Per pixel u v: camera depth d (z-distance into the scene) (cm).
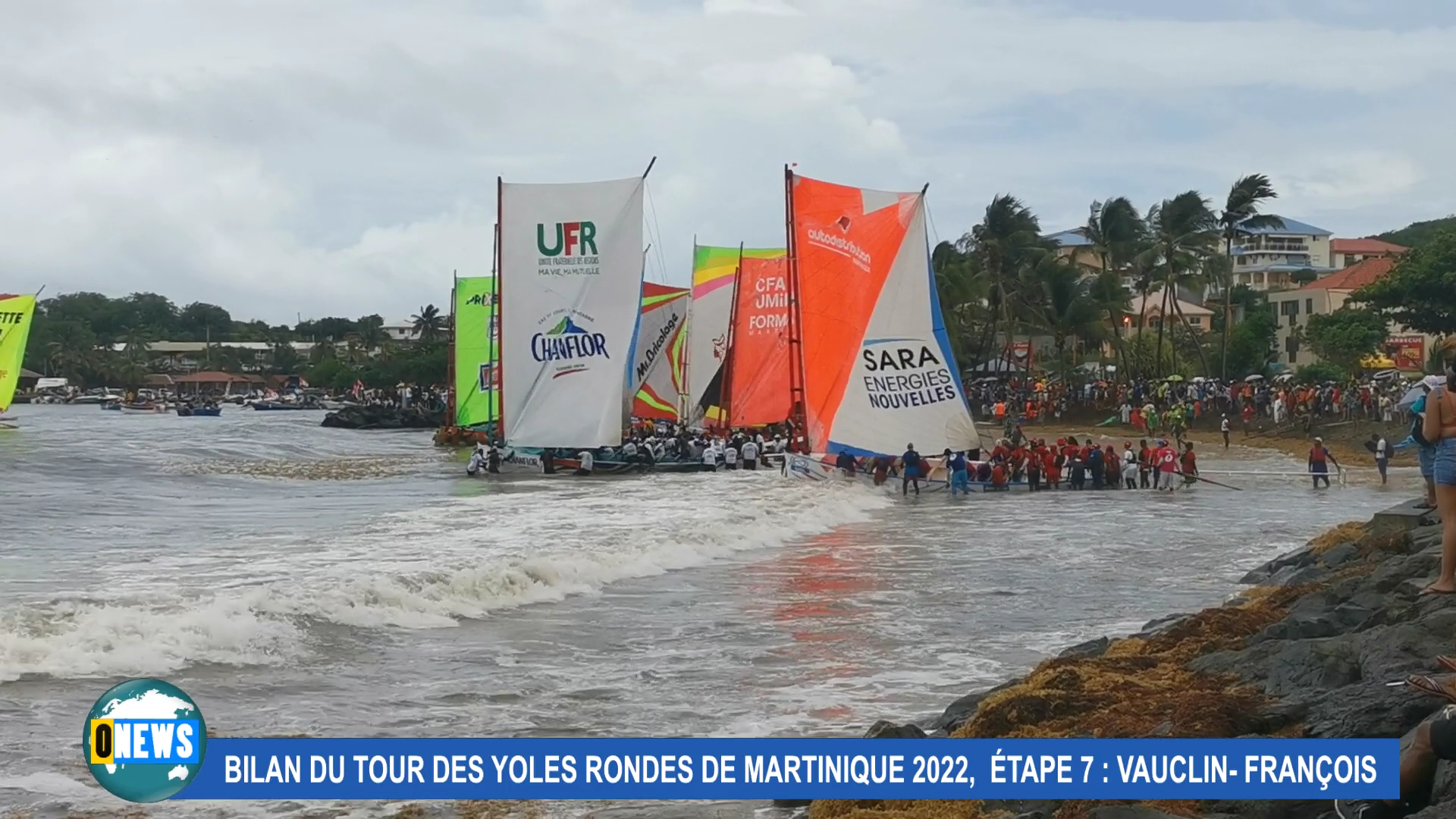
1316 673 1182
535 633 1831
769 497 4216
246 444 8262
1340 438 7050
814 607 2122
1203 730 1044
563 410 5562
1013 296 11100
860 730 1339
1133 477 5000
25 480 5081
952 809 993
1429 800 780
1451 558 1420
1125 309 10988
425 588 2014
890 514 3944
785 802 1091
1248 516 3866
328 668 1555
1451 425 1423
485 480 5297
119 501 4181
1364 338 9388
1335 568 2117
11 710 1305
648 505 3931
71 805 1059
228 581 2195
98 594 1986
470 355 8125
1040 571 2603
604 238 5516
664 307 7719
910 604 2166
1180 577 2539
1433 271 8456
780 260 6738
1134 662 1409
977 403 10338
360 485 5072
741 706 1438
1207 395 8969
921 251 4734
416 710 1387
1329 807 854
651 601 2148
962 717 1269
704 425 7381
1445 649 1139
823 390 4778
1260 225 9919
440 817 1059
